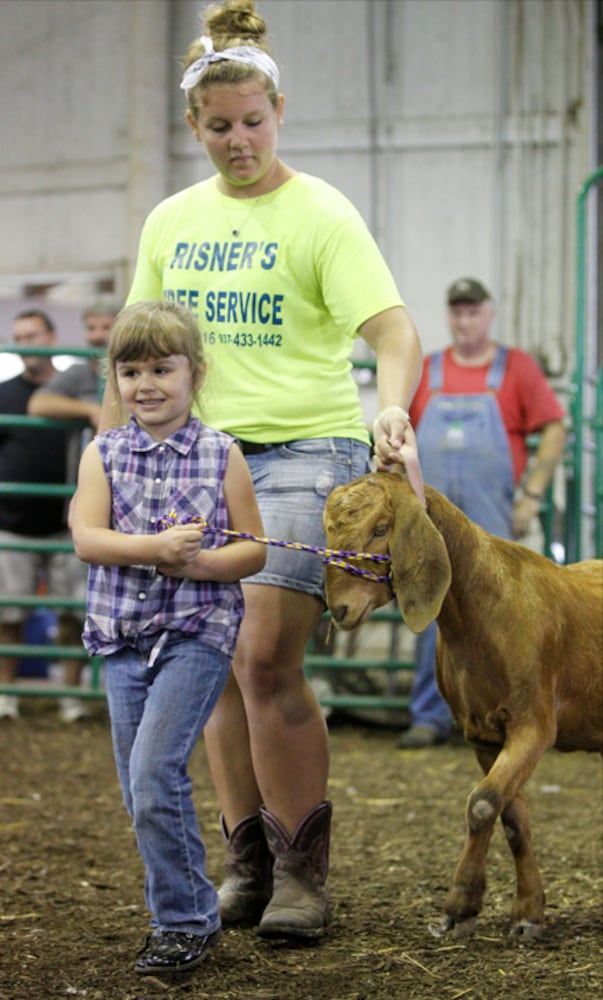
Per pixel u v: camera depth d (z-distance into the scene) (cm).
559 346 1230
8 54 1389
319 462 442
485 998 380
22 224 1396
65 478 984
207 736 465
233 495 405
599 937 440
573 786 749
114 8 1353
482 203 1247
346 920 462
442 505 425
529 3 1230
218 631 395
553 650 439
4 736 918
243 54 423
